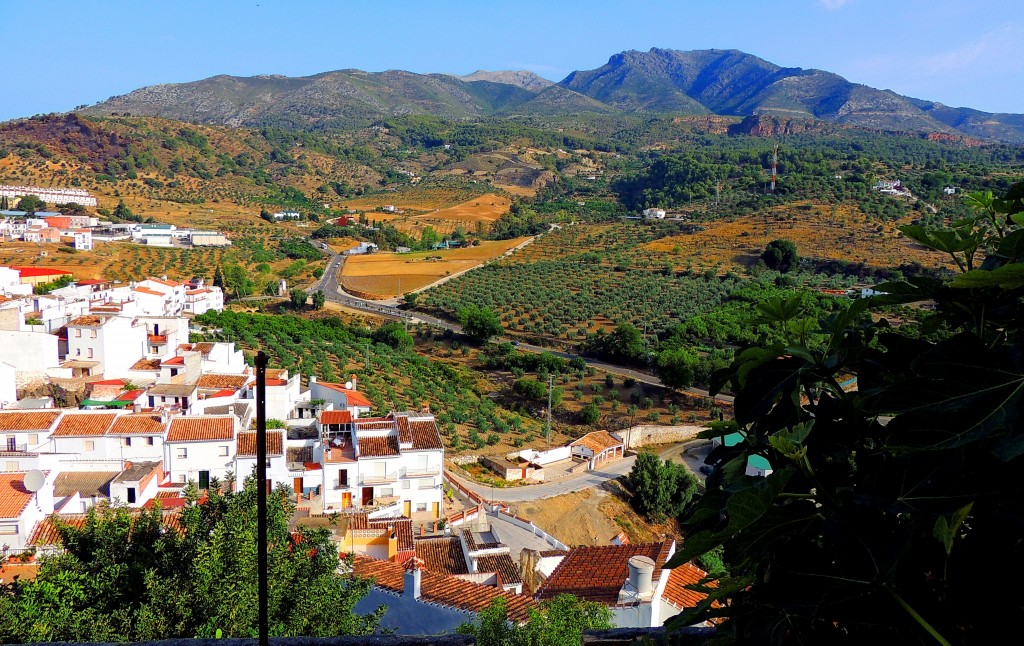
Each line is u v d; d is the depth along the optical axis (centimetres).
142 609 1354
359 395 5753
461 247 18738
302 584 1541
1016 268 369
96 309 6469
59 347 5575
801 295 519
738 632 451
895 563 366
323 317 11906
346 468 4206
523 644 1116
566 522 5112
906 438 348
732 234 15600
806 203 16850
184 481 4047
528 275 14300
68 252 13225
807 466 416
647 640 637
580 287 13125
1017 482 346
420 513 4378
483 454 6016
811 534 417
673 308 11319
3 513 2869
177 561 1526
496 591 2144
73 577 1464
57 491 3694
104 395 5134
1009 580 379
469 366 9506
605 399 8081
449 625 1964
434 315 12262
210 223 19762
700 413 7781
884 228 14450
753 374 498
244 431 4272
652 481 5616
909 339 458
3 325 5475
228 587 1407
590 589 2219
